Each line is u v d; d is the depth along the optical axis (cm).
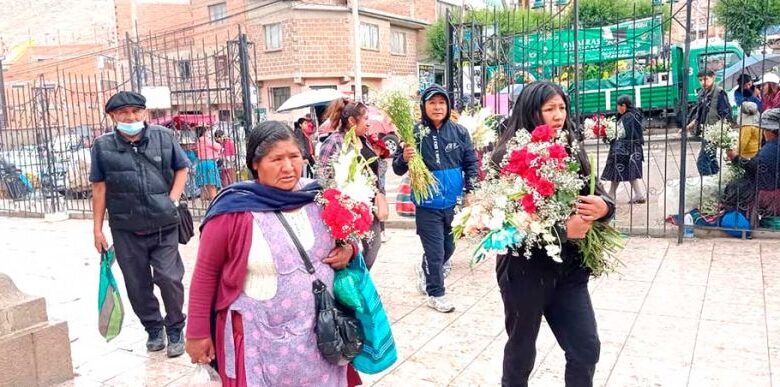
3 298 380
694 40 1566
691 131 1078
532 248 272
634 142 875
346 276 255
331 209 242
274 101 2820
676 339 419
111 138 427
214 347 252
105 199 430
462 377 382
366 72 2839
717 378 361
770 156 647
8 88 2605
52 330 394
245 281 242
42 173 1202
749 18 774
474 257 263
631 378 366
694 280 540
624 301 498
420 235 507
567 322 276
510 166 259
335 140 479
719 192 676
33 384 384
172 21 3447
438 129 502
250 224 238
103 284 438
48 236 965
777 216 667
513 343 287
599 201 255
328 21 2695
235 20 2902
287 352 240
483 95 927
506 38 915
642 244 671
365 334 260
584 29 785
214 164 1105
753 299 485
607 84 1571
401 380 381
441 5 3400
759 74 1244
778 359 381
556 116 274
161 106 1067
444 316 491
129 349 459
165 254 436
